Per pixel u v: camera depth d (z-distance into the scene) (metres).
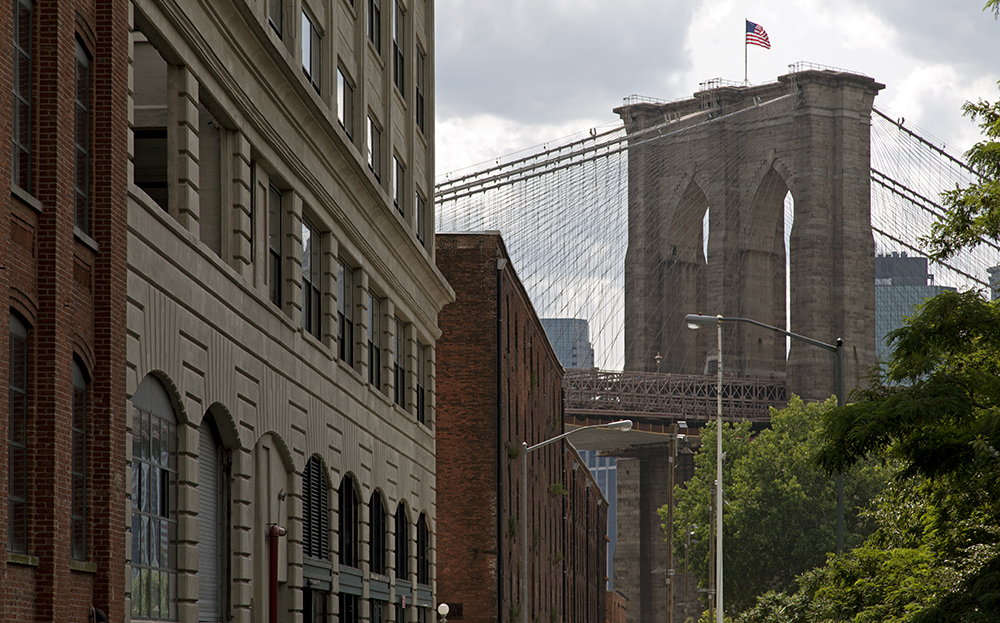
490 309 68.00
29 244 20.94
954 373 27.62
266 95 32.16
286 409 34.50
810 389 168.75
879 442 27.42
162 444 26.66
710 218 178.00
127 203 24.09
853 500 110.56
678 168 180.12
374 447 45.50
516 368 75.50
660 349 178.00
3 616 19.53
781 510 111.81
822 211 172.88
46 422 21.08
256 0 31.30
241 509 31.09
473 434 67.06
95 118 23.50
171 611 27.08
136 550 25.06
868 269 172.88
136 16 25.02
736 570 113.75
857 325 170.75
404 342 52.47
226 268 29.50
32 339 21.09
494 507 66.44
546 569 89.69
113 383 23.20
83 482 22.84
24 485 20.81
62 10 21.83
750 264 177.25
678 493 125.94
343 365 40.66
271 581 32.84
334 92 39.03
